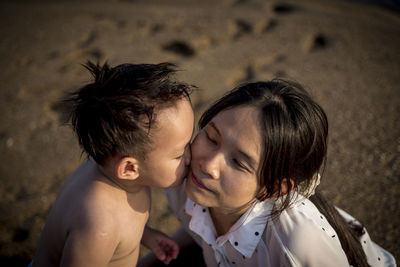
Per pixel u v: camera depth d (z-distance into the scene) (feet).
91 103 3.50
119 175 3.66
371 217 7.30
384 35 15.94
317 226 3.91
